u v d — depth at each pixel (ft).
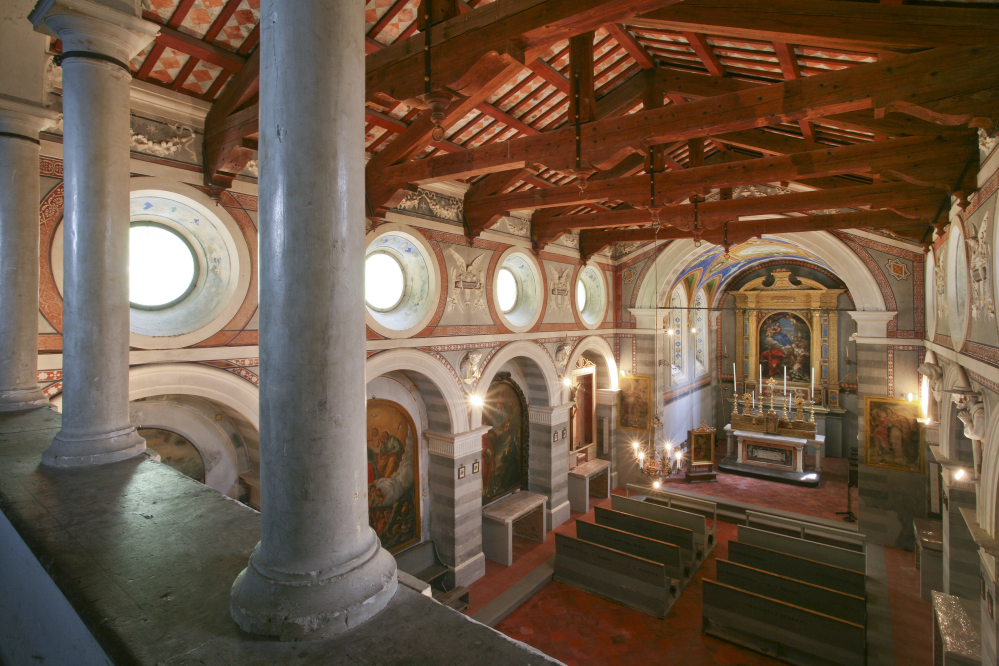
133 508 10.18
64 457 12.30
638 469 57.72
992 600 18.70
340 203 6.93
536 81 30.22
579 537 40.78
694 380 71.61
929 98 16.53
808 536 43.37
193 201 25.16
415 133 27.61
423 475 39.81
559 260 50.57
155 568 7.95
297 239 6.73
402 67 19.31
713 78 29.27
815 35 16.85
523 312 47.60
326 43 6.82
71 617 7.21
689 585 38.45
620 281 59.11
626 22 18.93
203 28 21.45
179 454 27.61
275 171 6.81
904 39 16.29
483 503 44.83
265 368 6.93
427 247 36.63
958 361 27.61
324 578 6.61
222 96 24.58
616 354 59.31
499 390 46.73
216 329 25.95
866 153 24.72
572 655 31.01
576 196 33.68
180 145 24.75
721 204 35.88
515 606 35.99
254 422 27.40
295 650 6.08
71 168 12.66
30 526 9.30
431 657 5.98
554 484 48.78
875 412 45.91
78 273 12.72
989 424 20.76
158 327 24.79
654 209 30.32
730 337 79.61
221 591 7.35
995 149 18.86
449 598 34.42
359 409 7.26
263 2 7.07
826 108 18.24
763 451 64.80
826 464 68.03
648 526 41.01
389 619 6.69
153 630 6.42
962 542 28.96
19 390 17.39
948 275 30.19
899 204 30.81
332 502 6.88
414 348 35.86
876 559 42.96
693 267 61.77
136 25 12.83
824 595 30.89
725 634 32.24
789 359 75.05
